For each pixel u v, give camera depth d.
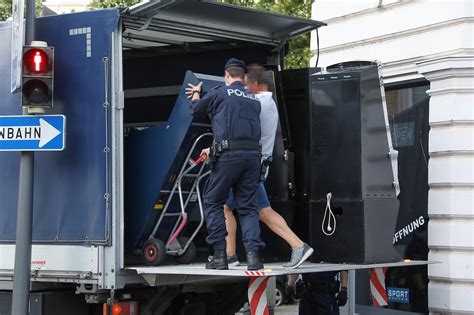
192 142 8.77
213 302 9.76
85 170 8.40
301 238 9.41
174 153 8.67
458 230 11.10
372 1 13.34
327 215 8.87
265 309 7.98
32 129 8.55
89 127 8.41
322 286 10.04
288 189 9.33
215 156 8.02
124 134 9.10
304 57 17.66
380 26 13.24
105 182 8.27
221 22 9.68
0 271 9.15
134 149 9.02
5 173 9.16
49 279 8.52
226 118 8.01
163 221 9.09
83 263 8.30
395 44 12.94
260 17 9.52
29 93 8.54
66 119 8.55
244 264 8.63
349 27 13.88
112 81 8.34
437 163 11.37
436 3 12.20
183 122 8.59
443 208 11.25
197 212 9.43
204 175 9.12
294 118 9.63
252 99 8.22
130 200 9.04
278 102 9.58
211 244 8.04
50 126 8.52
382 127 8.99
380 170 8.90
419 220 11.90
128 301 8.53
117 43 8.39
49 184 8.61
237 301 9.65
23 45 8.70
